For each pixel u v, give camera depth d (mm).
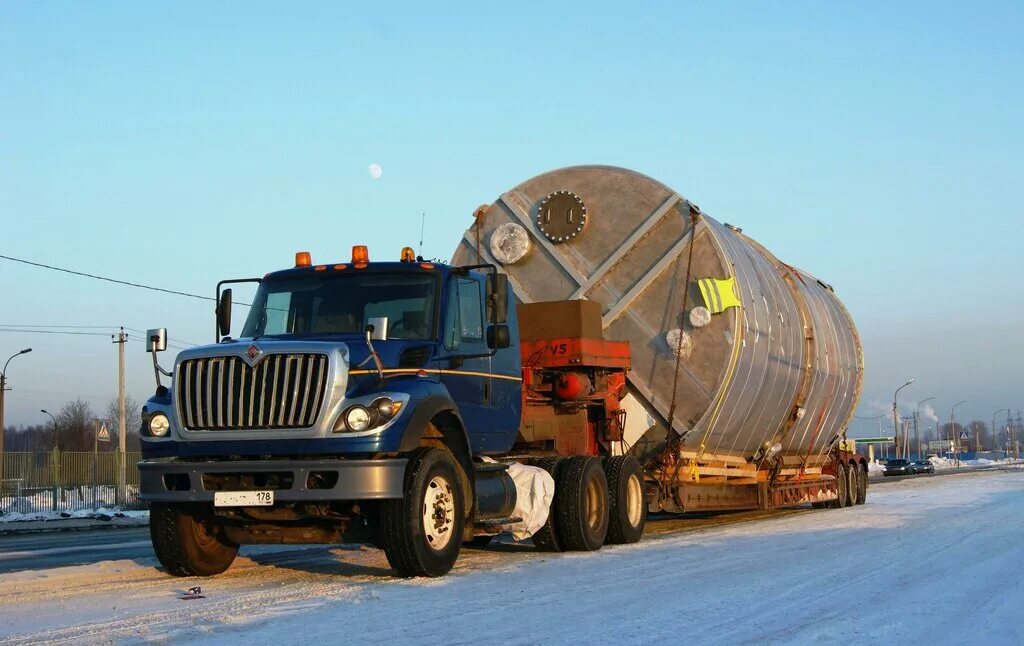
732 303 15016
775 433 18984
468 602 8305
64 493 35000
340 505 9836
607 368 14477
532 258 16203
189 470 9617
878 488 37000
